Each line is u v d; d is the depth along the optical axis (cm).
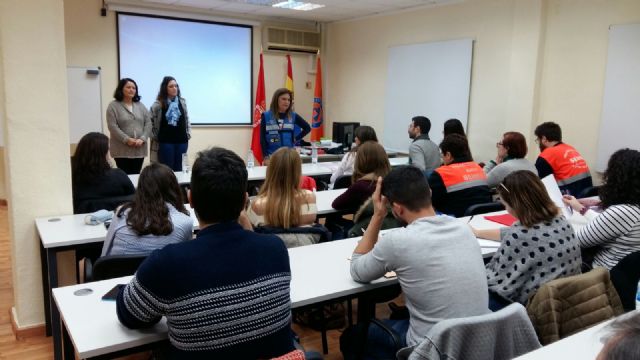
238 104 782
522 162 397
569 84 521
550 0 529
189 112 743
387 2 647
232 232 138
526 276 198
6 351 282
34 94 282
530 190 199
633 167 232
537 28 532
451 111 639
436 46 651
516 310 148
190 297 128
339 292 190
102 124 670
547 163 431
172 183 229
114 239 223
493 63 586
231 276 132
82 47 654
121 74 684
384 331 192
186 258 130
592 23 497
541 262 195
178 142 552
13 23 271
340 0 640
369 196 310
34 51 279
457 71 626
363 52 775
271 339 137
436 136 663
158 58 708
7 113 277
